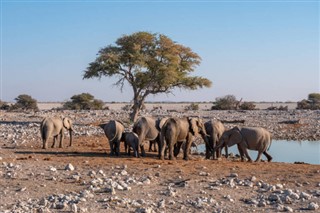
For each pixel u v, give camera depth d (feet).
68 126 90.79
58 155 75.25
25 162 64.39
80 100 309.63
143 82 156.66
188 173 57.62
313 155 99.50
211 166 63.87
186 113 244.83
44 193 45.68
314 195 45.39
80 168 60.29
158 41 159.22
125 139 77.51
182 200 43.42
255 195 45.55
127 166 62.90
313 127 159.22
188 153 82.69
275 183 51.26
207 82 165.78
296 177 54.80
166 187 49.21
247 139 73.51
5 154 74.90
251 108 309.83
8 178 52.31
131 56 152.15
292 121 173.88
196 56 168.25
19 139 102.22
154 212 38.86
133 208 40.22
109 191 46.32
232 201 43.09
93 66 157.17
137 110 160.04
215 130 79.30
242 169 60.95
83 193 44.57
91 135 115.75
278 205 40.63
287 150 108.78
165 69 153.79
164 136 73.51
